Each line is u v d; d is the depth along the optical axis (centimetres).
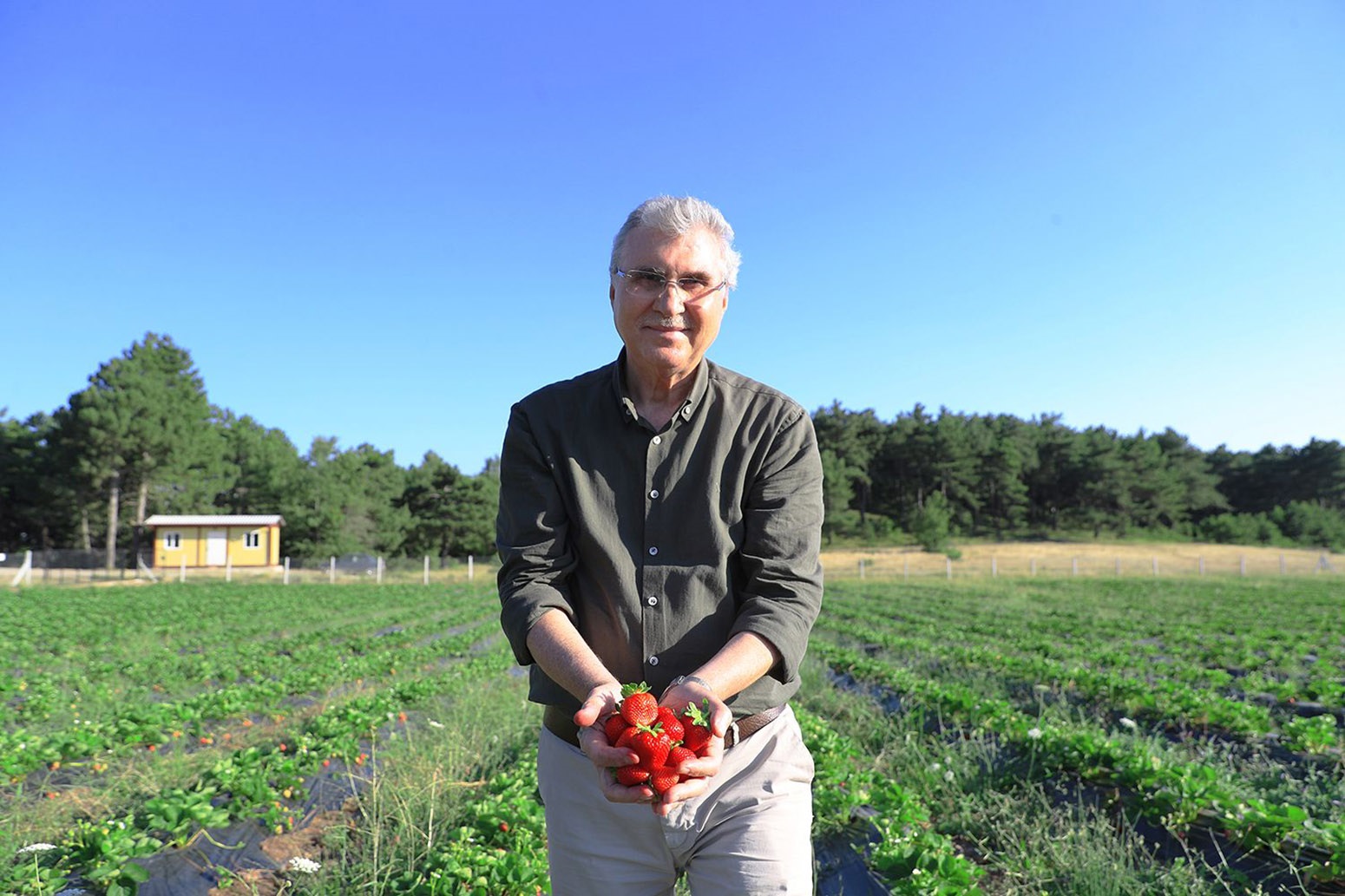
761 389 249
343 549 5528
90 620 2117
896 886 468
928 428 8694
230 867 516
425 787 583
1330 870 471
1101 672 1195
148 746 805
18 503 5775
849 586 3703
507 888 455
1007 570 5038
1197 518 9094
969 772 664
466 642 1642
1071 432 10112
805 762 244
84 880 471
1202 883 458
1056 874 486
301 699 1095
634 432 239
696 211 228
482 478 6178
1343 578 4325
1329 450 8725
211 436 5425
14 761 682
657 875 240
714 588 235
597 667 215
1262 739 848
